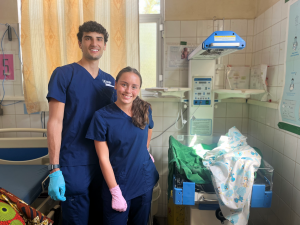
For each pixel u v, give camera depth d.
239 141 1.41
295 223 1.29
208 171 1.22
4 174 1.49
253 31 1.88
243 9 1.86
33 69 1.87
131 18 1.79
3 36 1.97
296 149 1.29
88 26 1.19
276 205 1.52
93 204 1.43
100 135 1.14
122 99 1.13
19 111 2.05
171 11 1.88
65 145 1.23
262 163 1.26
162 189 2.11
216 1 1.86
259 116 1.77
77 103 1.21
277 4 1.50
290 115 1.34
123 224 1.20
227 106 1.99
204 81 1.72
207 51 1.40
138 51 1.81
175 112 2.01
